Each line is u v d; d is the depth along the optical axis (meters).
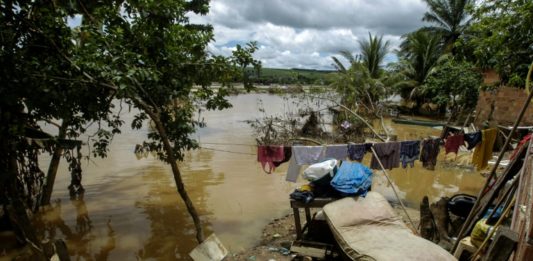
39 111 5.04
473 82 20.88
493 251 3.00
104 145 7.40
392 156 6.95
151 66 5.43
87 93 4.93
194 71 6.03
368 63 29.58
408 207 8.79
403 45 32.19
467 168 12.15
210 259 5.38
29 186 7.58
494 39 8.12
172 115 6.55
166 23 5.53
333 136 17.08
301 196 5.83
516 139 9.70
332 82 25.91
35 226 7.67
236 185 10.41
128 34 5.60
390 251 4.21
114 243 6.99
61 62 4.86
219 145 15.38
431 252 4.14
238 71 6.05
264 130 17.67
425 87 26.03
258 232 7.40
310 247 5.50
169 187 10.16
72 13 4.68
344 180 5.68
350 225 4.91
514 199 4.12
